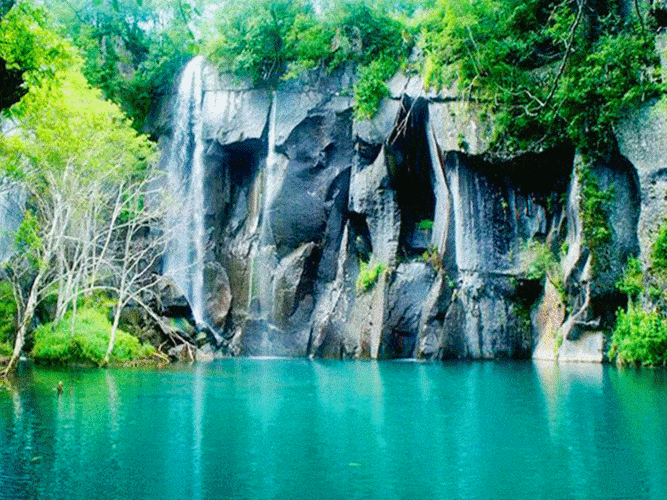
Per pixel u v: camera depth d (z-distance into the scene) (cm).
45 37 1477
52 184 2673
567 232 3216
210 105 4231
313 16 4025
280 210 4000
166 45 4269
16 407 1647
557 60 3117
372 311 3584
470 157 3341
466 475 1005
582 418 1452
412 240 3744
